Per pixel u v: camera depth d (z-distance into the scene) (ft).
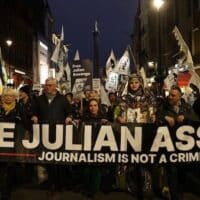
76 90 30.37
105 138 16.65
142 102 17.03
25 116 18.70
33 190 17.95
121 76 34.86
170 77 31.68
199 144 16.63
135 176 17.61
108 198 17.04
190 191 18.12
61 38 35.81
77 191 18.02
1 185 16.65
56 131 16.65
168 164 16.61
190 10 76.69
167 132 16.57
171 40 91.81
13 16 112.16
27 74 126.82
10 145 16.65
